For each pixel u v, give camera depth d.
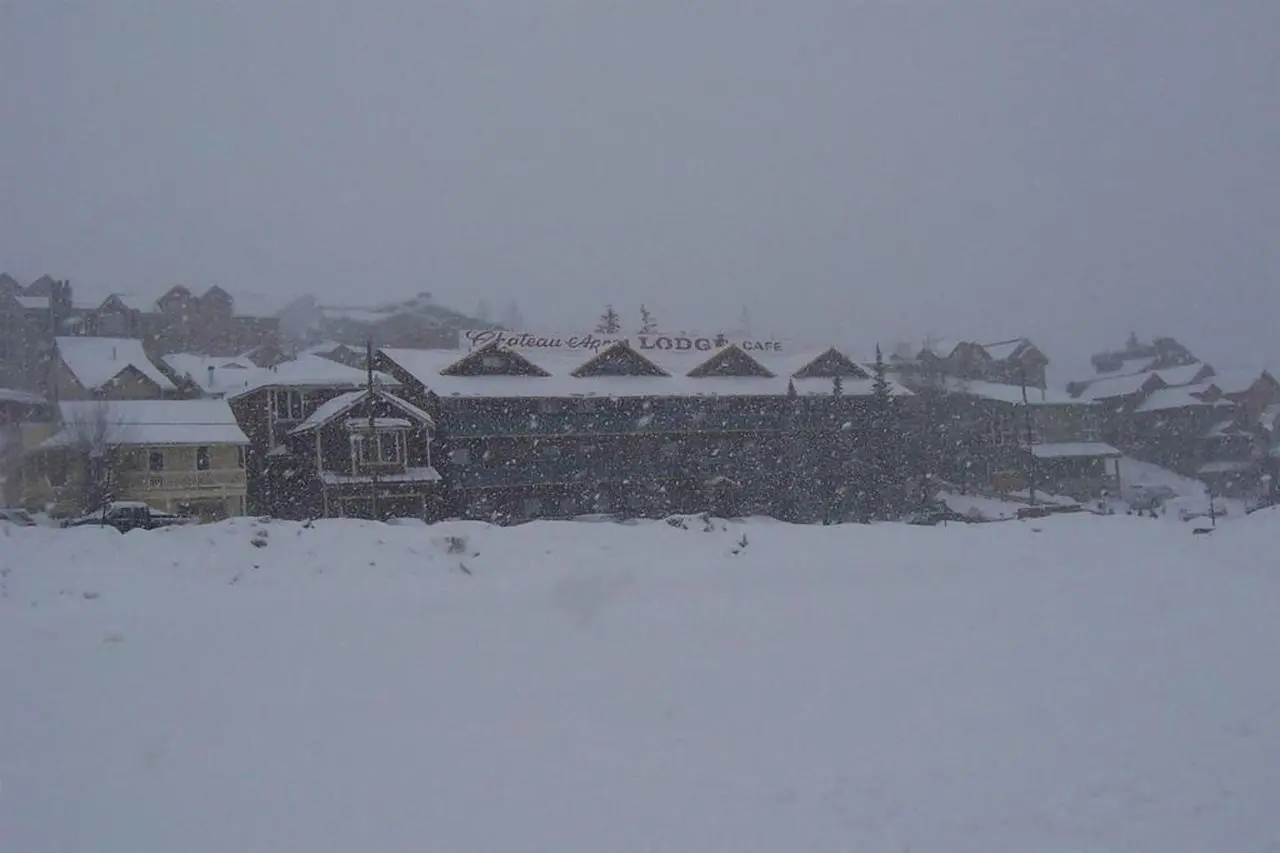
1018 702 10.85
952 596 17.00
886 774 8.82
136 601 15.65
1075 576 19.14
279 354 81.25
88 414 48.19
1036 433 69.12
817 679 11.78
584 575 16.86
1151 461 76.69
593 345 58.62
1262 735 9.66
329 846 7.59
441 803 8.33
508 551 19.31
